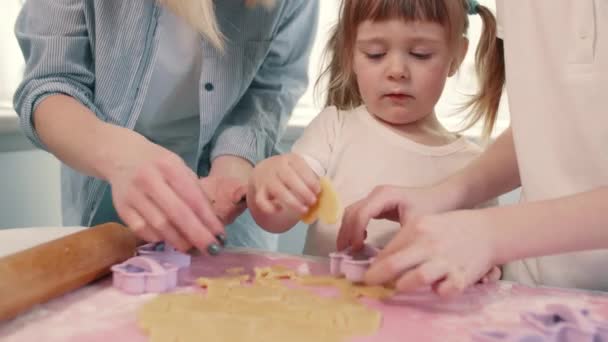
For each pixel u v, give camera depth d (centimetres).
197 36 97
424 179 89
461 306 57
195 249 73
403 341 48
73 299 56
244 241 112
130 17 95
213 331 48
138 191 64
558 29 74
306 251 93
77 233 63
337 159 92
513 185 83
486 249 57
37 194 149
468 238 57
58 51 91
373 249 69
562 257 74
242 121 107
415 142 92
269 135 107
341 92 102
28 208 148
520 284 64
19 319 50
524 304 58
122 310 53
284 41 111
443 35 85
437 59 86
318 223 92
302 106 160
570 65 73
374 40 85
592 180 72
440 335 50
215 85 99
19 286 49
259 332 48
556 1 74
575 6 72
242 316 52
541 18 76
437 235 57
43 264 53
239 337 47
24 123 85
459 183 78
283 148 148
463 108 111
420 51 85
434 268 54
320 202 68
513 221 58
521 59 77
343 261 65
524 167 76
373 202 71
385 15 83
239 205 80
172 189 64
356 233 70
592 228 58
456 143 94
